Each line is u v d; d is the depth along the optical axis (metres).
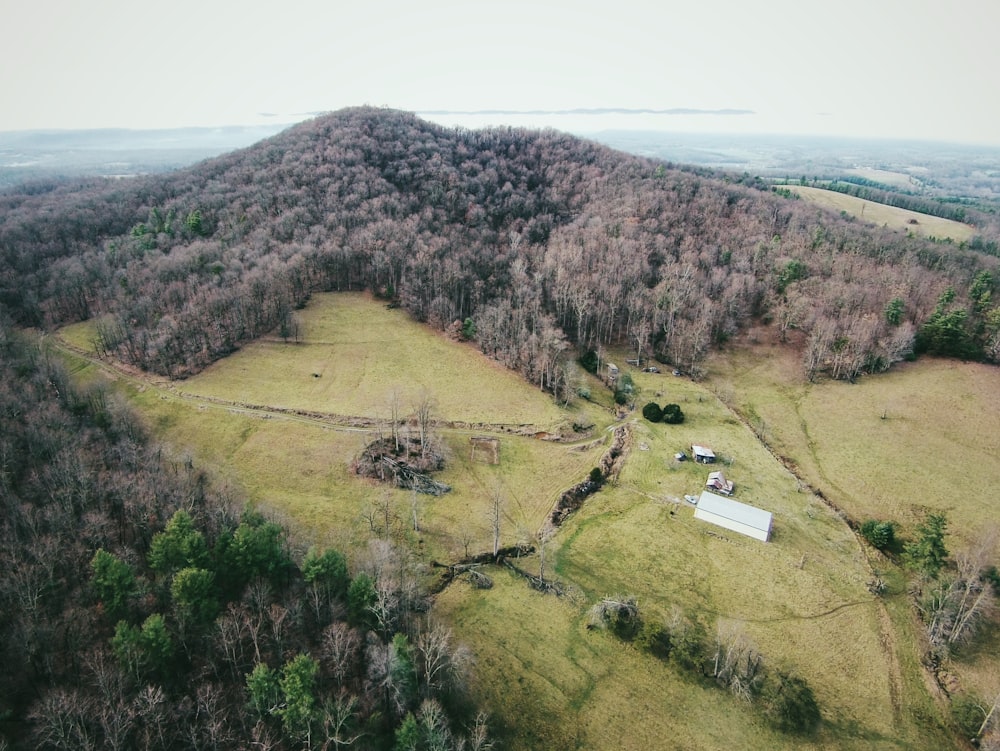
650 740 63.44
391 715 61.28
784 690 65.69
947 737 64.44
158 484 81.38
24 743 52.84
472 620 76.25
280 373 127.88
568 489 99.50
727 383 133.38
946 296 136.75
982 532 88.56
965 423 111.38
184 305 137.25
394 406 109.62
